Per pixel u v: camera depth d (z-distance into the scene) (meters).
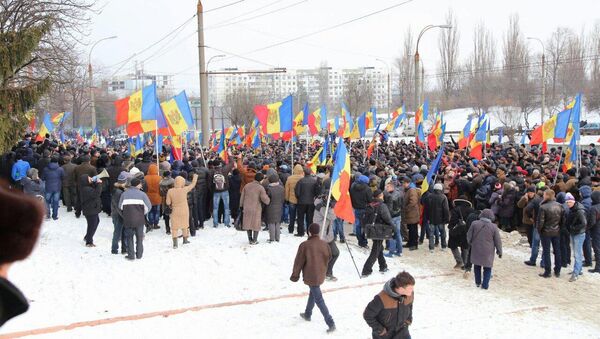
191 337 7.81
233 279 10.53
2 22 16.94
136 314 8.53
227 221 14.77
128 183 11.61
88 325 8.09
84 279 10.24
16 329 7.79
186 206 12.62
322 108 22.67
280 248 12.57
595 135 48.41
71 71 20.33
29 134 28.28
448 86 73.38
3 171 15.02
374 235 10.77
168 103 15.59
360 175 13.70
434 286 10.59
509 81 61.28
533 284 10.90
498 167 16.22
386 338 5.87
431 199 13.31
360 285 10.37
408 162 22.08
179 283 10.23
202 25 22.48
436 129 26.14
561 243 12.13
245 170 15.27
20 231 1.46
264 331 8.09
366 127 24.55
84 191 12.35
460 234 11.38
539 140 19.14
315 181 13.69
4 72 14.46
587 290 10.53
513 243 14.53
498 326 8.46
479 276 10.62
